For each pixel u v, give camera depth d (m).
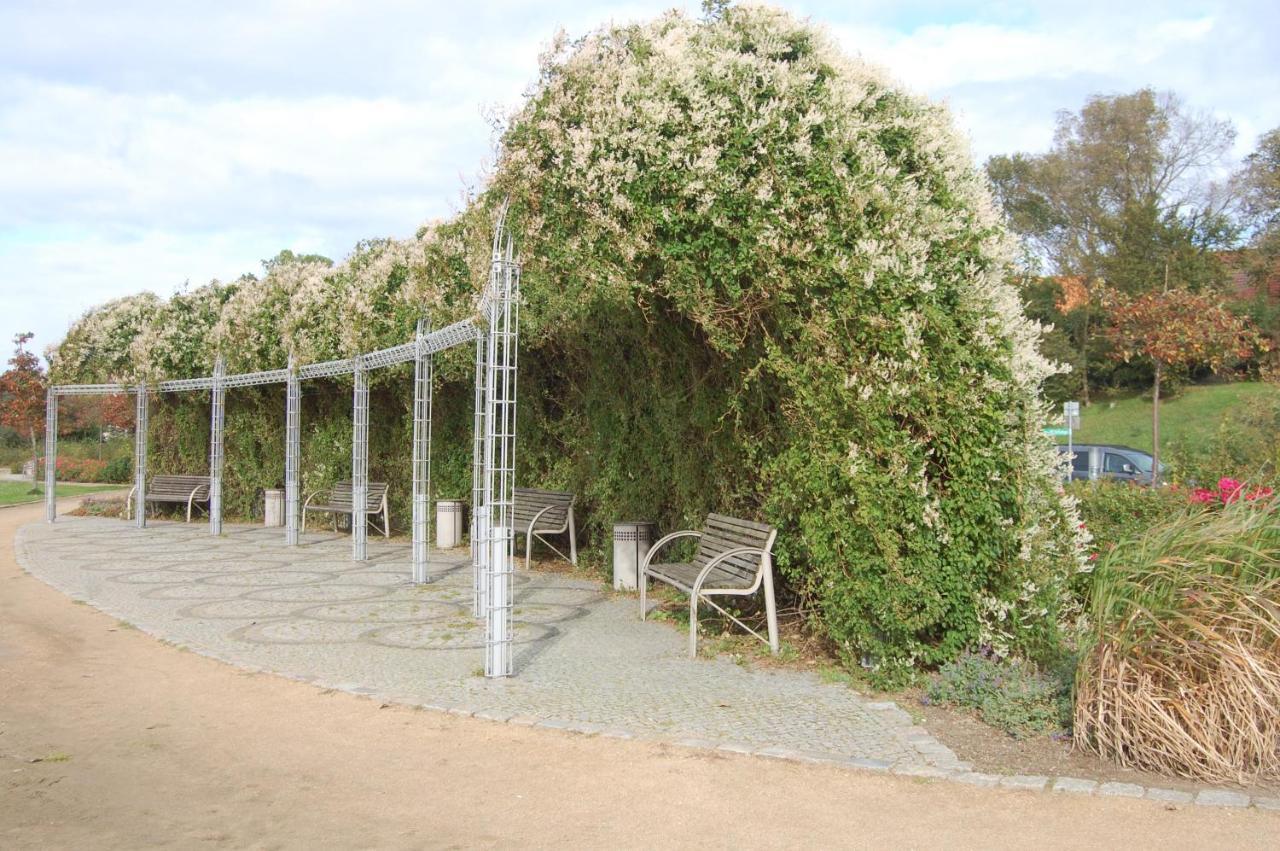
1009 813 4.18
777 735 5.20
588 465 11.70
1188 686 4.66
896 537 5.98
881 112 6.56
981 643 6.11
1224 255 37.84
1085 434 33.72
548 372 12.38
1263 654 4.72
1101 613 4.95
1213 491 9.11
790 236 6.30
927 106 6.66
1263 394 15.59
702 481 8.96
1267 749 4.58
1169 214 39.12
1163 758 4.62
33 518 20.22
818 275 6.20
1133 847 3.83
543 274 7.50
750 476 8.18
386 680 6.45
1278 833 3.95
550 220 6.80
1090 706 4.90
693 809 4.23
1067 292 37.41
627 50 6.62
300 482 17.80
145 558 13.11
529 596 9.84
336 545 14.66
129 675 6.66
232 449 19.31
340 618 8.70
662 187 6.39
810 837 3.93
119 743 5.19
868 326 6.15
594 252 6.65
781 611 7.88
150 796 4.41
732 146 6.35
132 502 20.52
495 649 6.51
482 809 4.25
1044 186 43.75
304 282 15.31
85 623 8.50
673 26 6.69
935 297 6.20
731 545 7.61
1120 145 41.47
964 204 6.45
